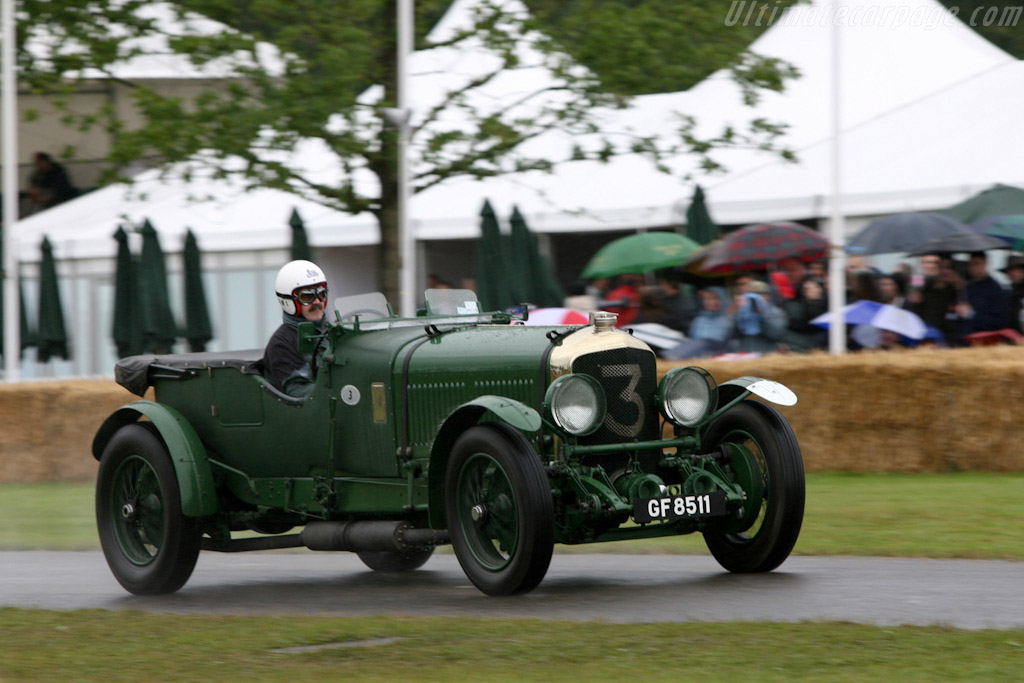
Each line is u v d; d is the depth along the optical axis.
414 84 67.50
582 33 52.38
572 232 65.50
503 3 53.53
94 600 23.72
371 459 23.25
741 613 18.92
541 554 20.12
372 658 15.96
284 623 18.92
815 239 48.91
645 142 54.03
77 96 86.38
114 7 52.56
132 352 62.34
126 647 17.23
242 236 68.00
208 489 23.91
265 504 24.80
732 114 67.62
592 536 21.50
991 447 37.28
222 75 50.03
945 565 23.38
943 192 57.34
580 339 21.92
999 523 27.80
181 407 25.98
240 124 47.91
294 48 51.34
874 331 45.72
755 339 46.38
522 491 20.03
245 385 24.94
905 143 63.31
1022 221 49.56
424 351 22.81
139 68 59.53
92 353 72.38
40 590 25.02
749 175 63.56
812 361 39.25
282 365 24.83
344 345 23.75
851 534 27.34
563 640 16.58
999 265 53.81
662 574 23.50
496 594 20.78
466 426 21.62
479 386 22.14
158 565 23.92
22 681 15.25
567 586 22.42
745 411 22.84
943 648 15.39
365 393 23.20
